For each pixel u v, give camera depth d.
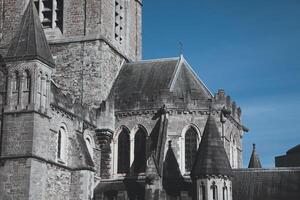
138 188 68.50
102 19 78.81
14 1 82.06
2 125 59.56
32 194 56.91
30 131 58.16
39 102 59.75
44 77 61.00
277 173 67.50
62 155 64.56
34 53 59.97
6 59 60.72
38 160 58.28
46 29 80.31
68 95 66.81
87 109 70.50
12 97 59.78
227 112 71.94
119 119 73.62
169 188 67.31
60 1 81.44
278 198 64.88
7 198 57.09
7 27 81.50
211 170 62.12
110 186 70.12
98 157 72.25
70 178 65.12
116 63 81.44
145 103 72.69
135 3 92.81
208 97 74.06
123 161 72.62
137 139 72.56
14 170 57.50
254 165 87.69
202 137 65.06
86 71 77.06
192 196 63.78
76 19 79.38
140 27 93.31
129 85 78.69
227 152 72.69
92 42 77.81
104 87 77.00
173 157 69.75
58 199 62.25
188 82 76.75
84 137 69.19
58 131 63.84
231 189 63.88
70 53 78.25
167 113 71.44
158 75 78.88
